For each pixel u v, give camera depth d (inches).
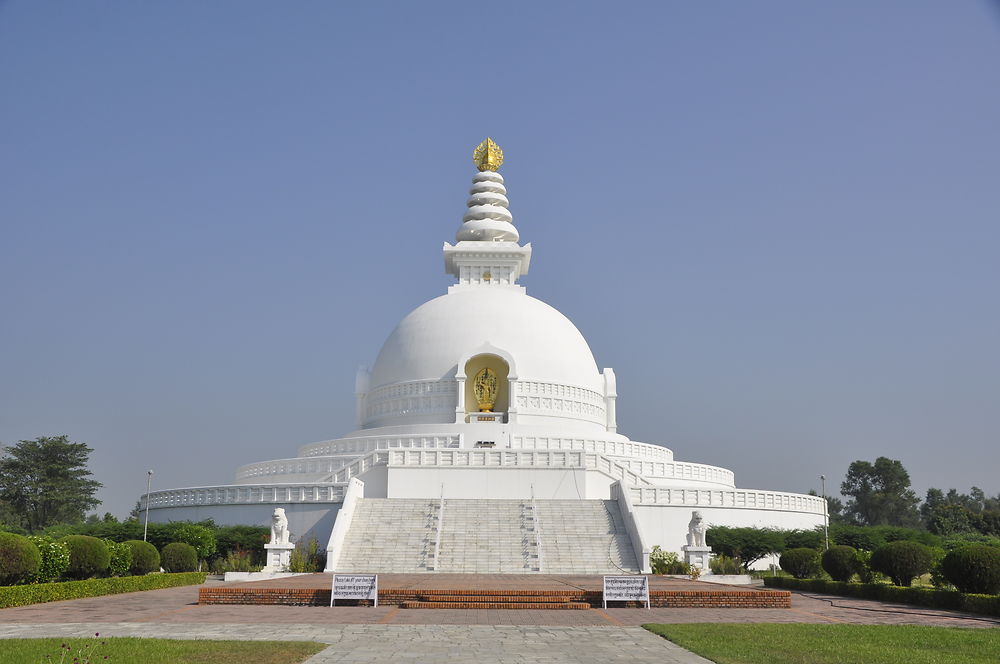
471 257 3481.8
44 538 1482.5
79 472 4399.6
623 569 1833.2
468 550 1882.4
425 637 932.6
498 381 3034.0
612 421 3216.0
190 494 2517.2
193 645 849.5
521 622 1080.2
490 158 3816.4
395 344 3159.5
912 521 6033.5
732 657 801.6
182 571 1908.2
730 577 1863.9
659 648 865.5
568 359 3090.6
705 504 2404.0
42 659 755.4
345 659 784.9
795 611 1245.1
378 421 3070.9
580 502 2102.6
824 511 2765.7
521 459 2330.2
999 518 4854.8
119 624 1037.8
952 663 777.6
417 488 2301.9
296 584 1441.9
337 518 1934.1
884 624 1074.1
